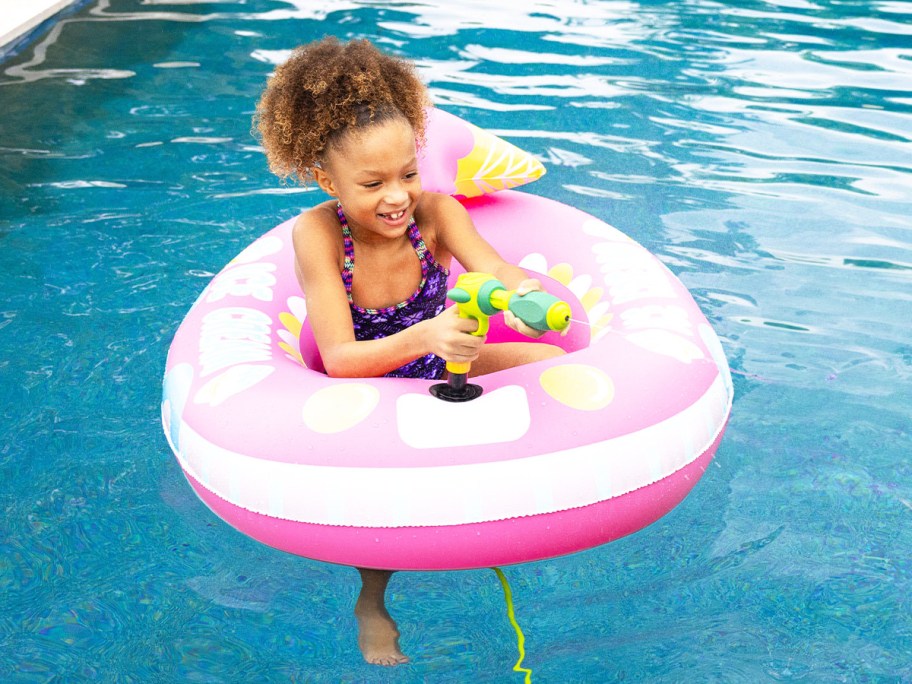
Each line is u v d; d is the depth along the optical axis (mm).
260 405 1698
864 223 2789
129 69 3873
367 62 1762
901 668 1490
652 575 1687
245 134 3369
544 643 1559
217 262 2646
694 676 1485
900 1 4707
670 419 1685
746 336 2305
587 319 2033
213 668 1521
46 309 2441
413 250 1941
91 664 1524
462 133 2416
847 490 1857
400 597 1657
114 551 1749
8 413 2094
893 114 3471
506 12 4527
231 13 4492
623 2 4680
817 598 1625
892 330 2328
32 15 4156
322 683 1494
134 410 2121
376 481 1565
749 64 3932
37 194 2986
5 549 1750
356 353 1750
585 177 3043
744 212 2848
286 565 1729
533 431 1601
